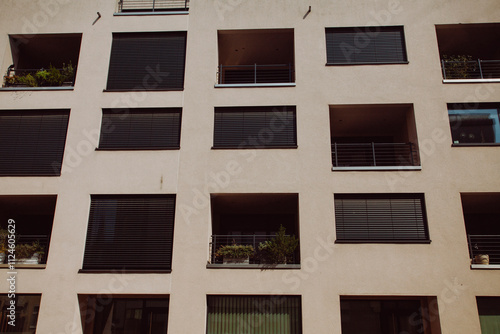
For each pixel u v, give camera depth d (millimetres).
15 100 12273
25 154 11852
